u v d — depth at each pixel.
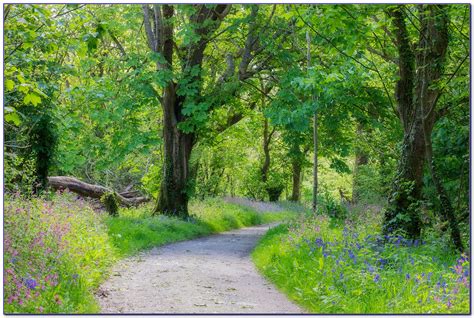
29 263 8.88
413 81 14.36
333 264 10.86
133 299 9.98
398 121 23.14
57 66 18.78
